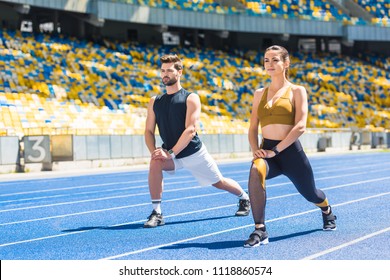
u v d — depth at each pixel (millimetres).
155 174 11656
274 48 9516
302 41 74312
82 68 50438
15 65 45281
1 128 35000
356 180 23047
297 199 16219
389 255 8211
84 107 44125
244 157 45812
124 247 9430
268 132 9539
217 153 43438
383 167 31531
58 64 49125
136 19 56188
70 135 33781
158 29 58500
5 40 48594
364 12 73875
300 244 9219
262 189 9211
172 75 11531
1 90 41031
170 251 8945
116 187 22156
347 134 55000
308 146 50719
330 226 10500
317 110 61344
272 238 9875
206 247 9203
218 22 62062
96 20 53656
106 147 36031
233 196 17562
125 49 59250
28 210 15398
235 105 56250
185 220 12508
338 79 68438
